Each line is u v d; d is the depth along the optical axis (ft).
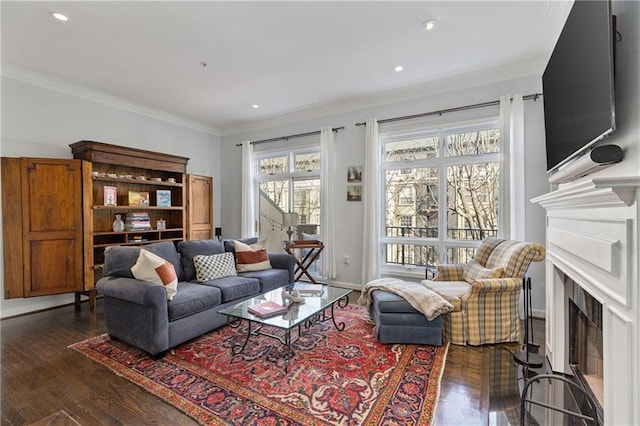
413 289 9.16
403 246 14.07
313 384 6.59
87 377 6.96
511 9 7.99
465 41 9.56
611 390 3.64
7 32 8.90
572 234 5.22
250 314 7.84
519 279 8.50
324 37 9.32
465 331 8.59
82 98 13.32
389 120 13.91
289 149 17.16
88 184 12.01
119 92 13.64
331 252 15.21
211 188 17.76
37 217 11.09
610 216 3.71
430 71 11.62
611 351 3.67
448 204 13.07
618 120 3.84
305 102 14.98
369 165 14.08
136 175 15.20
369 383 6.62
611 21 3.72
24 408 5.85
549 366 7.31
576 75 4.94
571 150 5.24
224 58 10.59
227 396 6.19
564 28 5.49
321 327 9.89
